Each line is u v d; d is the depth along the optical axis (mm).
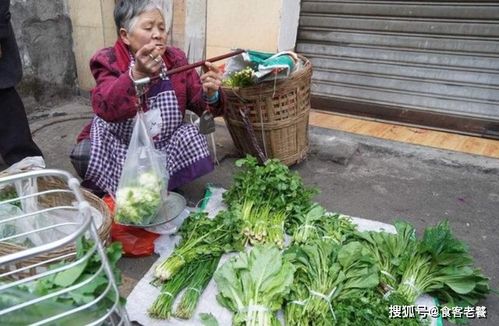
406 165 3336
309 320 1774
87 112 4410
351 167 3328
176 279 1979
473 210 2773
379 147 3525
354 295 1851
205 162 2537
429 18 3598
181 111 2555
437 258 1978
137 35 2166
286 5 3615
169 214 2344
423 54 3703
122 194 2160
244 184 2527
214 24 3814
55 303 1218
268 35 3643
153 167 2193
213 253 2115
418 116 3805
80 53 4582
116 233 2260
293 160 3176
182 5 3877
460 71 3590
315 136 3705
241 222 2279
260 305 1784
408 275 1974
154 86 2389
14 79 2775
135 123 2197
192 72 2600
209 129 2600
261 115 2896
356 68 3990
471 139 3607
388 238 2148
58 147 3662
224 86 2893
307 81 2986
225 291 1889
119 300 1292
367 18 3832
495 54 3428
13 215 1944
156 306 1859
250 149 3199
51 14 4266
